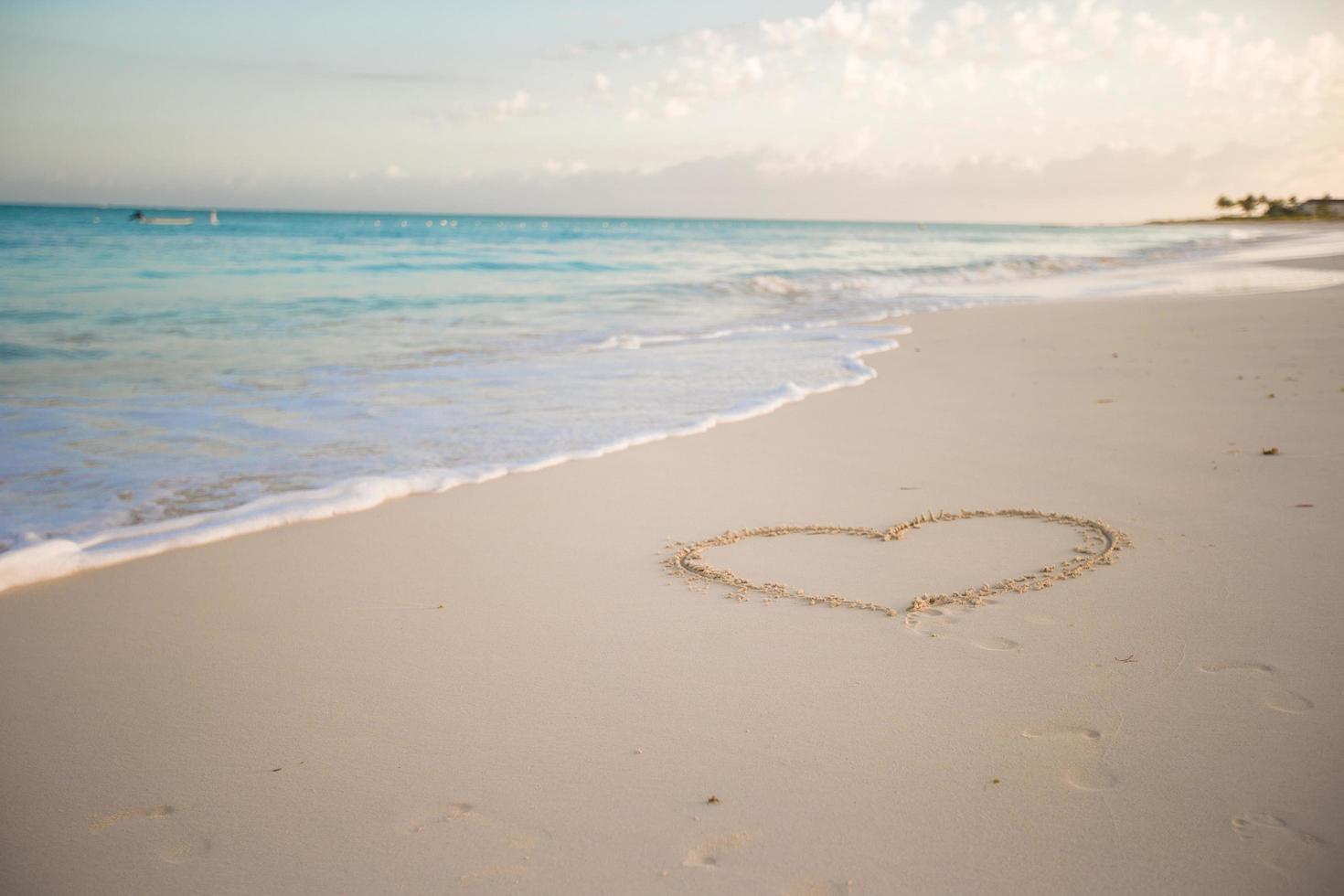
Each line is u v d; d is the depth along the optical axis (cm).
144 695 298
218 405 748
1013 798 229
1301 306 1427
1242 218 15412
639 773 246
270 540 447
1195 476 514
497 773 249
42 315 1283
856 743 258
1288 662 296
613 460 589
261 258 2600
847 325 1362
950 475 536
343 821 229
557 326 1307
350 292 1728
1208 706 271
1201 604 344
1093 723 264
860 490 514
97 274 1920
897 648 319
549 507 495
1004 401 752
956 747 254
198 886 207
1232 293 1784
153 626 351
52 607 369
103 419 693
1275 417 655
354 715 283
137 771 255
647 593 378
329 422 691
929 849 212
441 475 550
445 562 417
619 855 213
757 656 316
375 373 905
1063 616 339
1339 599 345
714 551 425
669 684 297
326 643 335
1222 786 231
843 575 390
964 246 4772
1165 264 3042
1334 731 254
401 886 205
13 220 7150
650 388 838
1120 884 198
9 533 446
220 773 253
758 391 818
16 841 224
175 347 1048
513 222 14675
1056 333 1210
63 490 516
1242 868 202
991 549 415
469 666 314
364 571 407
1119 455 566
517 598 375
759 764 249
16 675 312
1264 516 444
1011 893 197
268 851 219
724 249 4072
